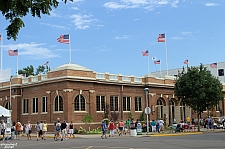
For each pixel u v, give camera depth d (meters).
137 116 48.44
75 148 20.45
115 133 40.56
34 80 45.75
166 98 52.88
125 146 21.17
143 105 49.66
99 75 44.56
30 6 8.33
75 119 40.66
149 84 49.94
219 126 49.59
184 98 44.59
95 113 43.12
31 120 45.34
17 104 47.16
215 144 21.44
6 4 8.06
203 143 22.44
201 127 53.19
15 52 46.69
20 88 47.66
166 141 25.08
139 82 49.44
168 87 53.22
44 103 43.84
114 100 46.00
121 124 36.66
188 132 39.75
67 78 40.28
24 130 45.69
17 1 8.15
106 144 23.27
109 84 45.59
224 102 63.41
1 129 32.66
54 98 42.19
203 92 42.03
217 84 43.56
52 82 42.34
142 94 49.91
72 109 40.47
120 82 46.69
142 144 22.56
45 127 32.88
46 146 22.81
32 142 27.94
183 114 55.12
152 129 41.38
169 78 53.91
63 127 30.45
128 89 48.09
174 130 43.88
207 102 43.34
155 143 23.23
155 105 50.81
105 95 44.97
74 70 41.28
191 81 42.88
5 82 49.75
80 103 41.66
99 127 43.16
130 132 36.69
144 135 35.44
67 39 43.28
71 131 34.28
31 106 45.66
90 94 42.69
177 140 25.98
